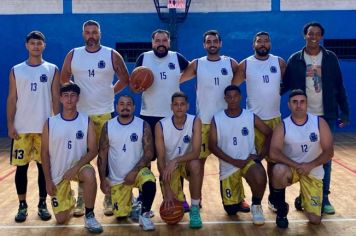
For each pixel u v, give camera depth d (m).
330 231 4.52
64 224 4.80
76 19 12.49
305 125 4.63
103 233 4.52
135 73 5.07
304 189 4.70
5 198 5.89
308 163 4.56
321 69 4.91
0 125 12.49
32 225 4.78
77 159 4.68
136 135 4.72
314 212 4.66
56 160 4.65
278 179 4.57
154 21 12.51
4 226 4.75
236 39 12.50
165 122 4.81
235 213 5.11
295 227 4.64
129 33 12.53
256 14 12.49
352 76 12.47
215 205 5.50
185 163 4.80
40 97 4.86
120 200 4.76
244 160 4.81
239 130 4.90
